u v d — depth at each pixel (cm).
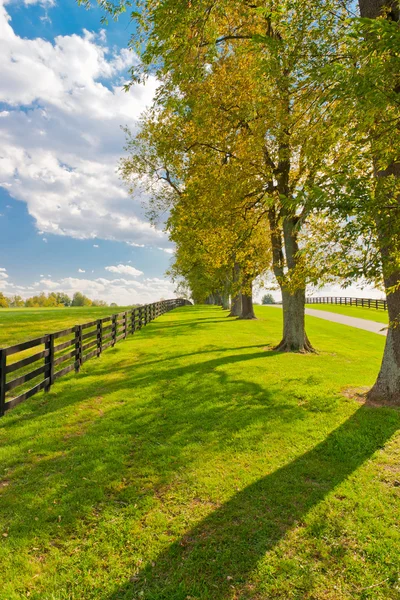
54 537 350
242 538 346
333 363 1145
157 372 992
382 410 682
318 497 413
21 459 505
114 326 1436
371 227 439
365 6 647
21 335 1570
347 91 390
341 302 6116
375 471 473
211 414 675
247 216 1412
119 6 640
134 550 332
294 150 996
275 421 639
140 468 480
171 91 852
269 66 585
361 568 310
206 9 702
